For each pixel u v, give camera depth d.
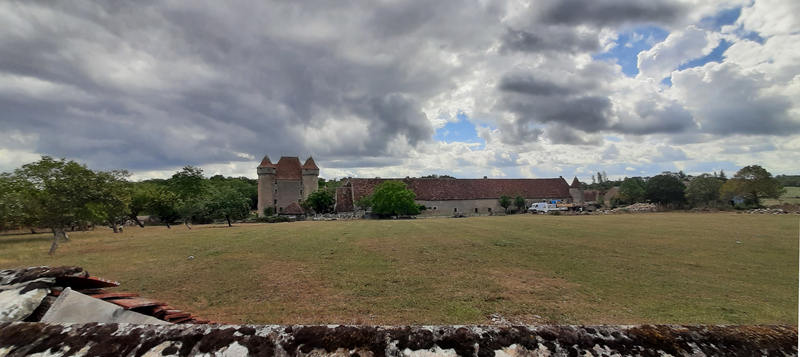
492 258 14.44
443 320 7.32
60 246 19.59
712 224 28.77
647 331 1.56
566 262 13.48
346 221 46.62
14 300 2.44
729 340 1.49
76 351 1.42
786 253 15.01
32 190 19.69
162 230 33.78
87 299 3.04
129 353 1.41
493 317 7.52
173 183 63.94
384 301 8.69
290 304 8.47
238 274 11.77
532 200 68.62
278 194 69.25
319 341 1.49
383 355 1.42
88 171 21.52
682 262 13.34
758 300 8.66
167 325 1.60
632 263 13.20
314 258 14.85
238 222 49.72
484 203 65.81
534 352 1.44
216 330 1.56
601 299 8.81
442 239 21.08
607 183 133.50
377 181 64.62
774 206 50.09
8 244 21.00
